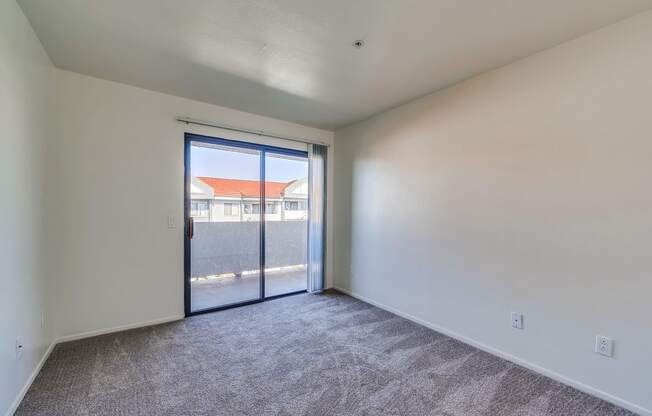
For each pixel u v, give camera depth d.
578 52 1.88
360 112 3.37
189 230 3.09
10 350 1.58
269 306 3.44
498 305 2.30
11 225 1.59
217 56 2.19
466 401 1.77
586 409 1.70
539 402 1.76
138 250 2.78
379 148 3.43
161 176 2.89
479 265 2.43
